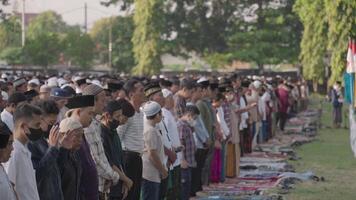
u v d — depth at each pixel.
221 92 24.78
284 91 46.25
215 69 95.62
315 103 77.44
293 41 92.94
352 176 26.81
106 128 14.41
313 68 74.06
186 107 20.31
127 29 107.00
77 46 113.44
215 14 99.94
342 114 51.06
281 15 93.12
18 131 10.61
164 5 95.94
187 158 19.95
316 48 73.25
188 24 100.12
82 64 114.31
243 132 32.50
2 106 16.59
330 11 42.56
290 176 25.67
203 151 21.84
